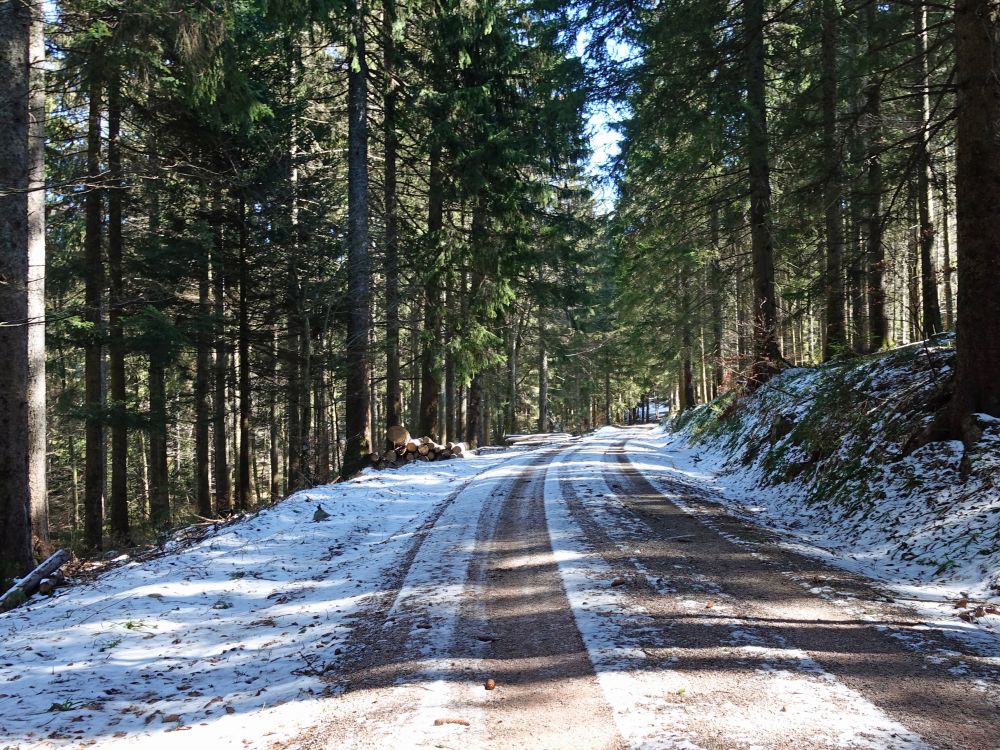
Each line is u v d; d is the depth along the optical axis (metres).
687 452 19.89
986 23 7.53
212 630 5.82
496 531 8.84
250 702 4.12
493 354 21.05
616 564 6.66
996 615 4.83
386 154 19.97
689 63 11.83
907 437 8.70
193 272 17.02
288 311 17.34
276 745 3.45
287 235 16.12
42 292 10.30
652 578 6.11
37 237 10.22
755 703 3.49
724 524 8.76
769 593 5.62
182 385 24.62
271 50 16.17
